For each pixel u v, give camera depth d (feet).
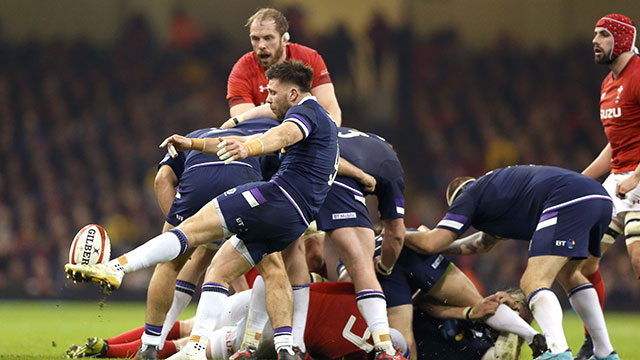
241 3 308.19
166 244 53.36
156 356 62.23
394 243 65.10
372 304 59.82
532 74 303.48
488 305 65.16
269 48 78.28
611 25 77.97
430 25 306.96
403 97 302.66
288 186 56.08
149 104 299.38
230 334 66.23
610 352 64.59
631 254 75.51
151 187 270.67
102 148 280.31
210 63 308.60
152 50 308.19
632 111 77.66
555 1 301.02
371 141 66.85
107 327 124.57
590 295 64.34
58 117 289.12
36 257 231.09
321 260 76.07
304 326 61.98
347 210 62.34
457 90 303.48
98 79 302.25
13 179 264.31
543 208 62.13
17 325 128.67
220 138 56.70
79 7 305.32
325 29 301.43
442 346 68.33
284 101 59.26
